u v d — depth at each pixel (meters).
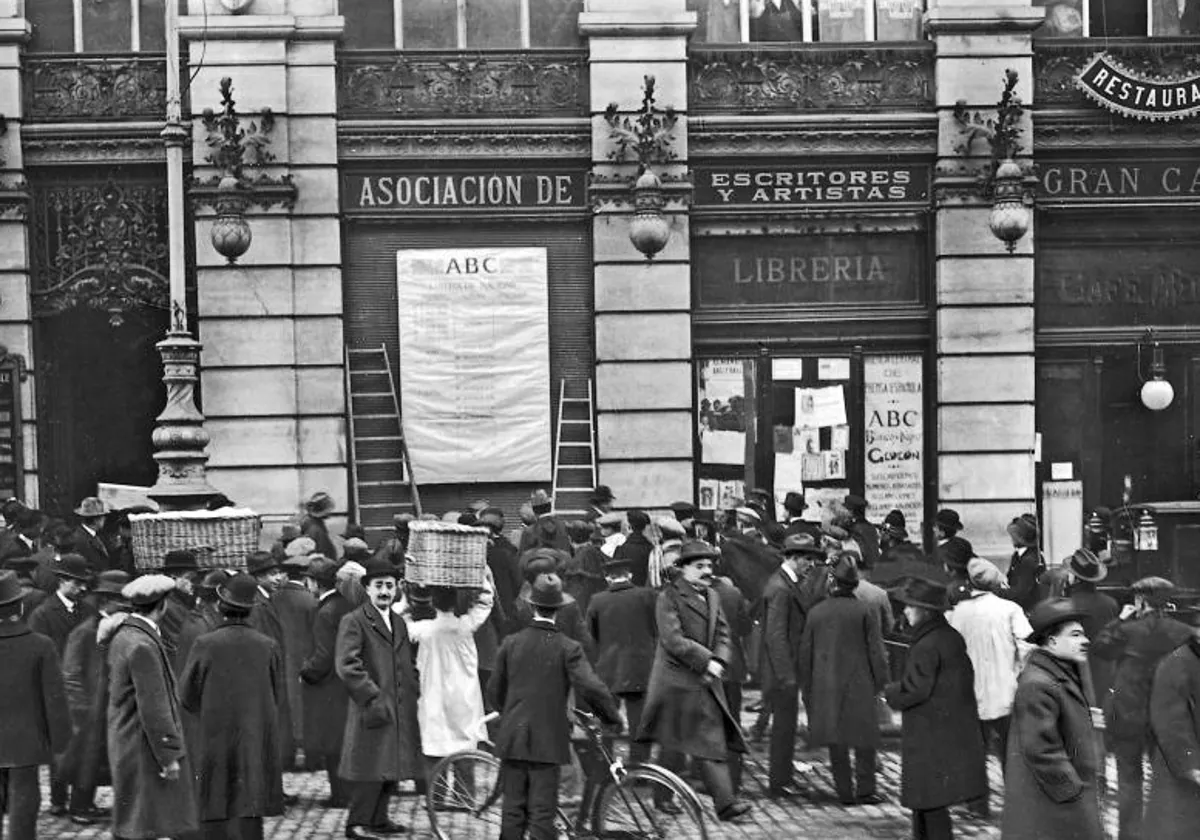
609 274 21.31
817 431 21.72
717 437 21.72
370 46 21.42
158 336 21.55
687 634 11.12
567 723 10.12
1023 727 8.21
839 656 12.20
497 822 11.17
